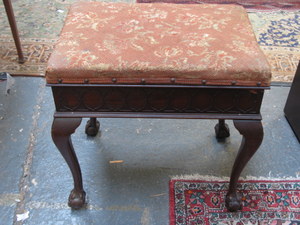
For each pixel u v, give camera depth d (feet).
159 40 3.37
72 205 3.98
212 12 3.88
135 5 4.00
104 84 3.11
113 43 3.32
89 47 3.26
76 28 3.55
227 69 3.05
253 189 4.25
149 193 4.23
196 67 3.05
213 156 4.69
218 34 3.48
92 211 4.03
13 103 5.42
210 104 3.26
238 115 3.30
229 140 4.91
